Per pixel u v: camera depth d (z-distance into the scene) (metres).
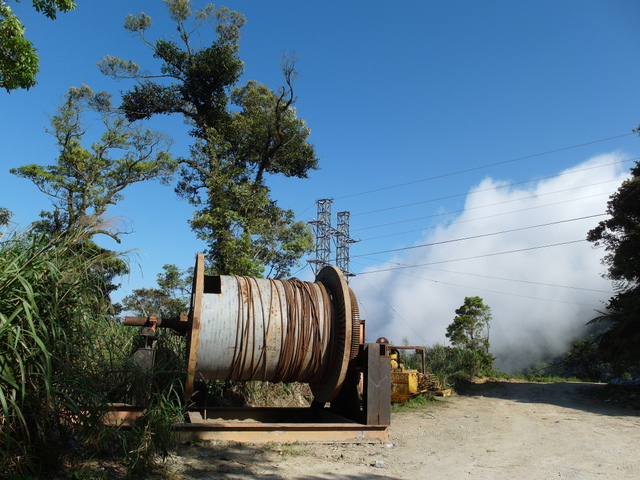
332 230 45.75
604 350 21.52
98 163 23.31
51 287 4.82
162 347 9.09
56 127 23.00
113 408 5.30
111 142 23.28
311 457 6.47
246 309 7.59
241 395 11.02
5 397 4.05
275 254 19.94
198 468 5.57
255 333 7.50
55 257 5.05
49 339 4.63
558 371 76.31
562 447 8.28
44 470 4.53
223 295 7.66
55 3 10.25
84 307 5.14
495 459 7.13
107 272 5.43
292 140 23.39
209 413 8.71
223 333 7.40
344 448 7.16
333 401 9.07
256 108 23.22
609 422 11.87
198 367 7.46
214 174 21.34
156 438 5.35
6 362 4.18
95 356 5.44
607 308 20.88
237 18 24.09
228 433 6.95
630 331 19.44
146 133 23.31
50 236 5.33
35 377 4.45
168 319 7.86
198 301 7.12
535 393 20.25
